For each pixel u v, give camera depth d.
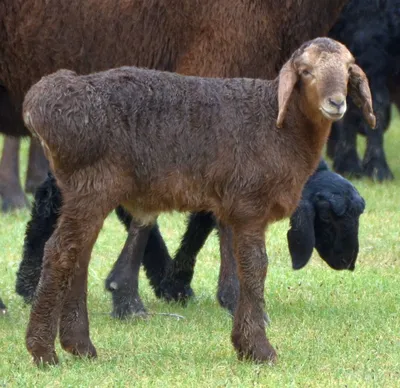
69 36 20.86
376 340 17.91
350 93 15.97
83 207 15.34
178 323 19.47
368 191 35.47
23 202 33.66
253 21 20.28
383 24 35.06
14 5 20.95
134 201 15.89
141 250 20.22
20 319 20.03
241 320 15.98
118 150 15.34
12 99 21.78
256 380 15.20
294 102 15.84
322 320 19.56
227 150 15.68
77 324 16.34
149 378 15.47
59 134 15.11
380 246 27.70
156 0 20.52
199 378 15.38
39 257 21.28
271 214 16.00
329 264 20.81
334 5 20.97
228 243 19.86
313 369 16.02
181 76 16.08
